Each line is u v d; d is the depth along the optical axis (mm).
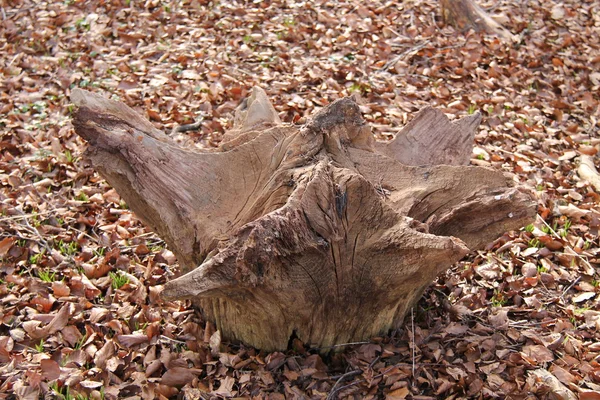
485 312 3586
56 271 3979
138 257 4113
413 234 2596
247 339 3133
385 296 2883
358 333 3068
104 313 3541
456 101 6152
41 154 5215
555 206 4699
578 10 8414
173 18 7727
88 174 4988
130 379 3109
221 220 2992
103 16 7754
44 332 3402
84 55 6934
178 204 2996
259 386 2951
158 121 5781
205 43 7180
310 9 7906
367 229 2748
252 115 3609
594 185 5008
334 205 2699
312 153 3049
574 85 6676
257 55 6902
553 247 4266
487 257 4098
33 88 6395
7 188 4848
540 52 7230
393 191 3051
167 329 3350
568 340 3387
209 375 3047
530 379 3059
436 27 7598
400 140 3412
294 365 3006
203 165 3117
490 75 6680
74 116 2963
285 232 2549
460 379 2988
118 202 4707
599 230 4457
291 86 6246
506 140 5617
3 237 4246
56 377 3104
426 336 3254
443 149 3439
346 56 6988
